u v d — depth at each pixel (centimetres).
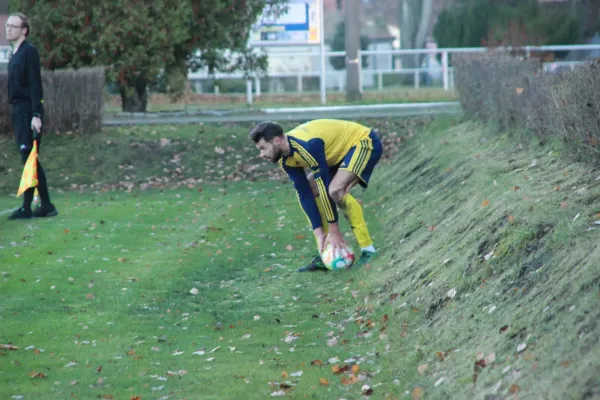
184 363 2206
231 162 6228
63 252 3647
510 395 1609
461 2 16762
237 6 8088
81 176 5978
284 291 2970
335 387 1970
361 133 3111
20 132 4388
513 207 2561
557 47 11712
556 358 1633
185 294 2969
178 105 10144
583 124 2830
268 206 4822
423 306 2428
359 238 3225
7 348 2320
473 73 5262
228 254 3588
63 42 7238
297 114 7569
